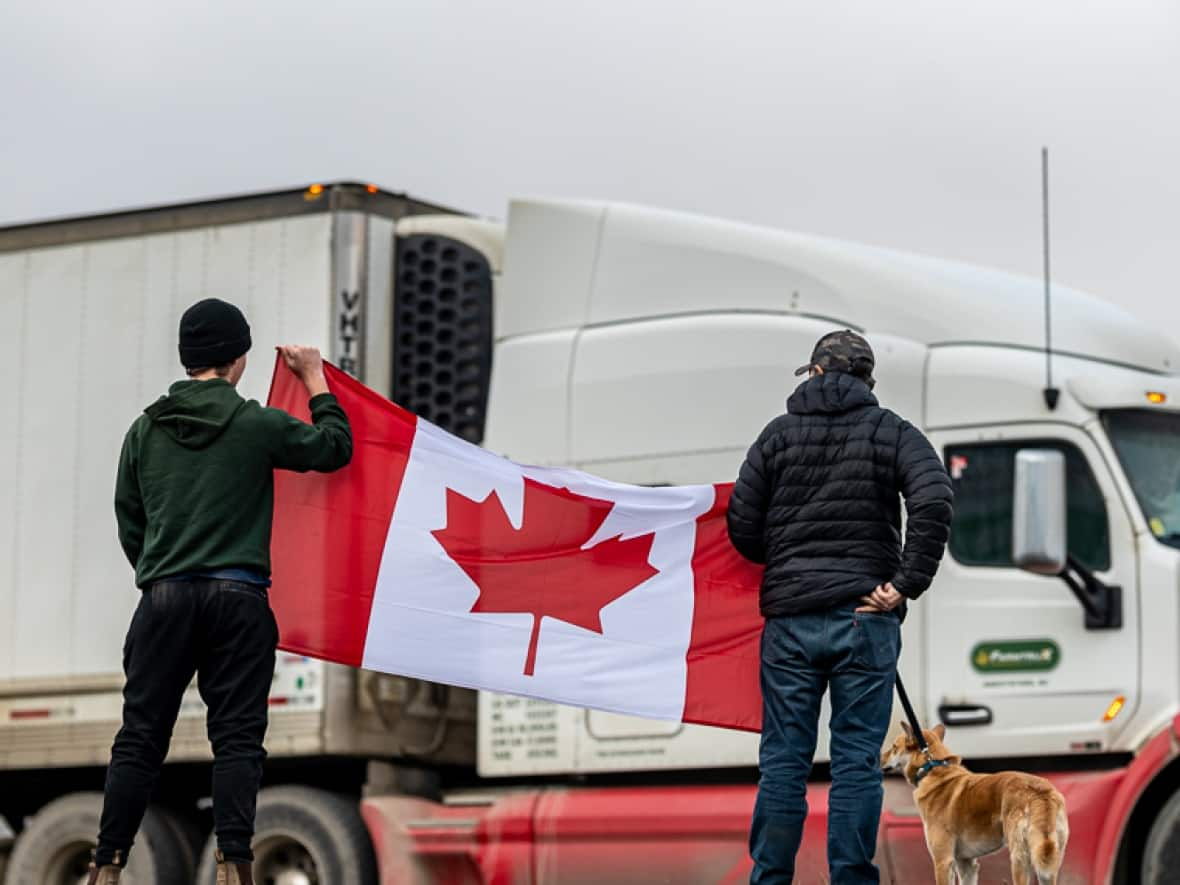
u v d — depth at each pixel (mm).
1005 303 12562
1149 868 11023
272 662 6902
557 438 12969
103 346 14406
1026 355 12109
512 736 13023
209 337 7031
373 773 13695
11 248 14820
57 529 14359
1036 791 8523
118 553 14133
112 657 14062
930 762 8969
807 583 7168
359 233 13758
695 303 12766
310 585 8234
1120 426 11742
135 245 14406
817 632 7168
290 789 13805
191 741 13602
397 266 13938
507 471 8508
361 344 13695
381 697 13570
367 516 8312
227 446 6867
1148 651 11328
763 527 7426
